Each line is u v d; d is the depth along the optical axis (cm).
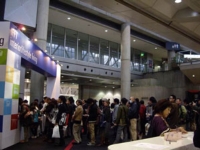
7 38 580
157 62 2911
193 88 1931
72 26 1786
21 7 1088
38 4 1217
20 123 695
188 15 511
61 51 1781
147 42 2147
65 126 652
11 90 606
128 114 648
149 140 227
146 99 1945
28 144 654
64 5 1505
